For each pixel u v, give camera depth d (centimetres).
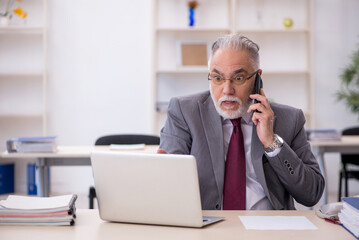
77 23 516
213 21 524
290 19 514
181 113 183
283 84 533
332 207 142
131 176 133
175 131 183
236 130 175
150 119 525
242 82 169
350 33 533
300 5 531
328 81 534
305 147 179
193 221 130
